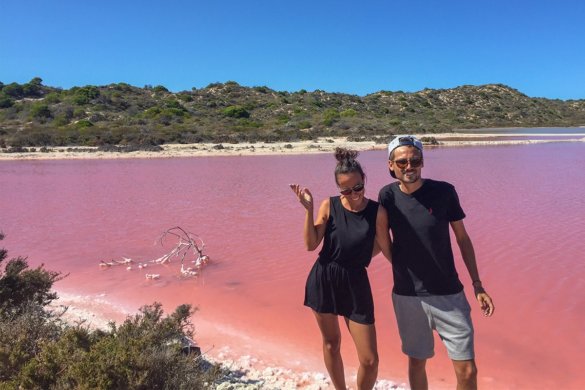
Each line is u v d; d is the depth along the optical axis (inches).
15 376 119.6
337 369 144.4
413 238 126.5
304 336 205.9
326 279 135.0
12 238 397.4
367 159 1100.5
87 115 2564.0
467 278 269.9
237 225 429.7
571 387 160.1
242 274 290.4
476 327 206.2
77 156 1298.0
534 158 1029.8
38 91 3558.1
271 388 160.1
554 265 287.9
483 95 4606.3
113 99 3070.9
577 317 213.5
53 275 200.1
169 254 324.5
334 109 3412.9
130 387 110.5
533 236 358.3
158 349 125.9
